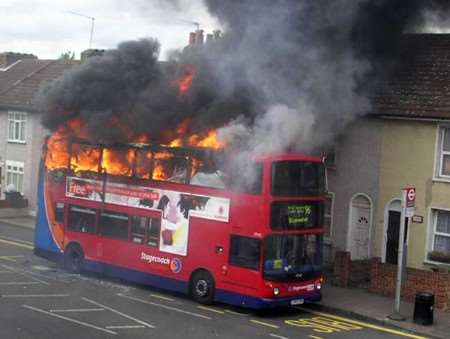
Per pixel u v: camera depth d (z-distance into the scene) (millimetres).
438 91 18984
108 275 18000
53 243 19391
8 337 11719
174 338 12398
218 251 15516
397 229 19359
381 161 19578
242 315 15000
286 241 15023
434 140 18594
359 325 14766
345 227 20375
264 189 14719
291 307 16297
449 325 14797
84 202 18609
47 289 16516
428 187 18688
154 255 16859
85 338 11961
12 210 31250
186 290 16141
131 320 13664
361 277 18938
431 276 16375
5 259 20641
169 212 16594
